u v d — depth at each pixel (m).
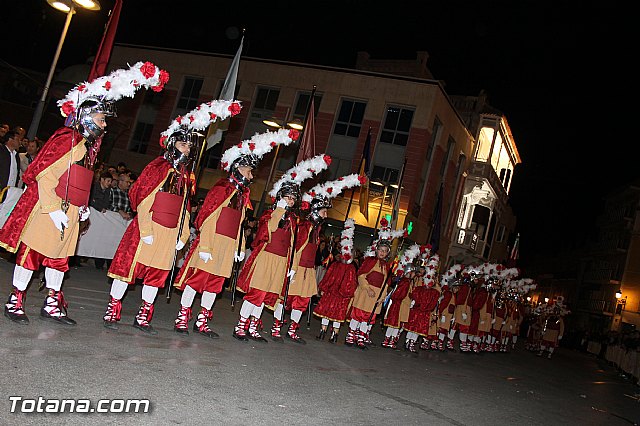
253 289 8.57
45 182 5.80
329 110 30.50
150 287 7.12
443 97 30.56
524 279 25.23
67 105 5.96
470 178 37.31
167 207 6.91
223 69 32.66
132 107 33.50
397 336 13.74
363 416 5.96
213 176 31.14
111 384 4.79
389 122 29.95
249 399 5.45
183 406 4.72
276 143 7.99
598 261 60.62
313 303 19.00
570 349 45.66
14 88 33.31
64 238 6.07
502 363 17.38
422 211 31.33
